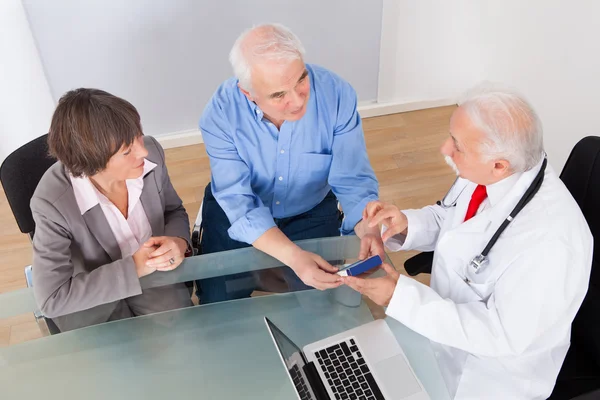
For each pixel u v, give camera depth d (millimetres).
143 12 2455
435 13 2777
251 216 1546
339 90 1646
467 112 1186
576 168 1462
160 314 1415
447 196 1567
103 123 1250
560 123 2420
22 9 2307
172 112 2830
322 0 2617
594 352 1436
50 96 2607
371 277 1371
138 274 1425
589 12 2096
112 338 1374
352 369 1297
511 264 1257
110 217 1491
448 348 1425
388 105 3105
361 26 2762
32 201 1397
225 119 1619
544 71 2477
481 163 1216
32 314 1379
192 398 1259
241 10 2553
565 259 1188
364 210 1580
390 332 1369
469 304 1317
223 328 1387
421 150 2906
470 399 1322
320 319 1396
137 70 2637
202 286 1448
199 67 2693
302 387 1263
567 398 1398
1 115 2578
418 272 1650
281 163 1698
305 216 1891
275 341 1301
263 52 1351
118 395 1262
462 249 1364
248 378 1293
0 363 1319
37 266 1389
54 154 1303
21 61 2445
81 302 1375
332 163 1739
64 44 2465
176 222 1630
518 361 1312
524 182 1263
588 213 1437
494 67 2918
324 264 1446
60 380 1286
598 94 2111
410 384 1271
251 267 1485
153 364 1319
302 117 1602
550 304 1196
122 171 1366
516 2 2590
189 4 2473
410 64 2979
